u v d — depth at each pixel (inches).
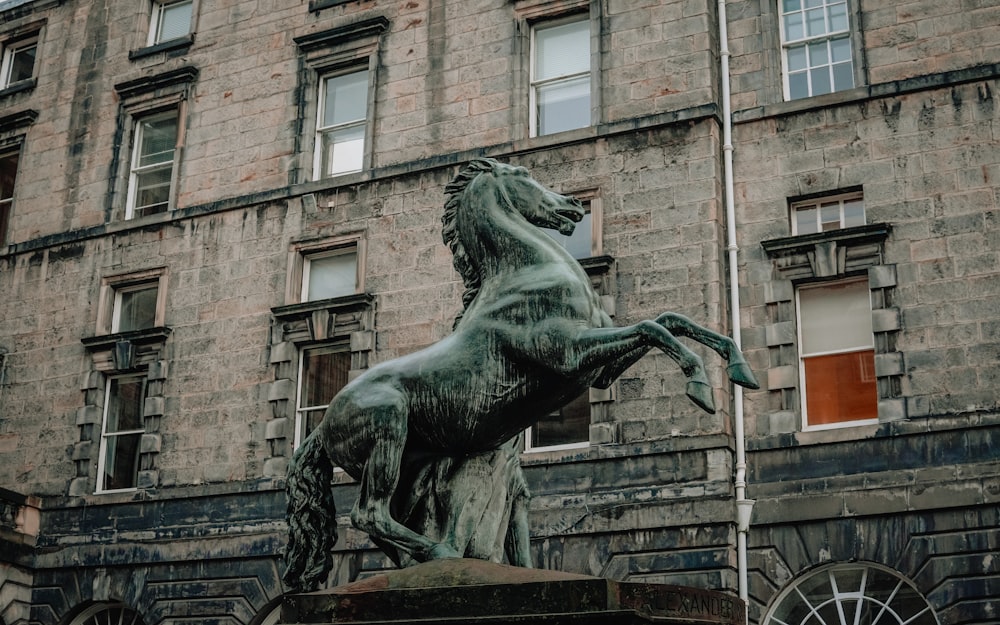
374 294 1027.9
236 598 1003.3
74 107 1254.9
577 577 235.6
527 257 279.1
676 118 944.9
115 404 1137.4
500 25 1058.1
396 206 1045.8
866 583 822.5
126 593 1051.3
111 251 1170.0
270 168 1125.7
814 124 916.6
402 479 278.7
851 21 935.7
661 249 923.4
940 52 898.7
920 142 882.1
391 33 1105.4
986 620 770.2
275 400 1039.6
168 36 1254.9
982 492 791.7
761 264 902.4
